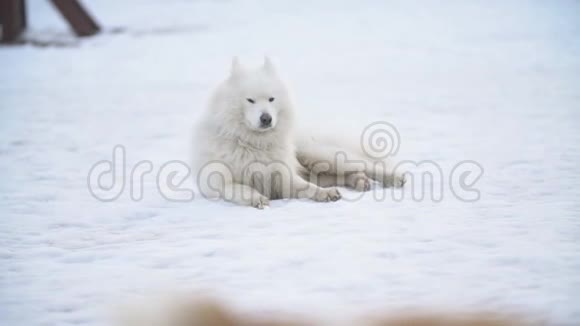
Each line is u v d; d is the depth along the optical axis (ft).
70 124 75.72
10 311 28.17
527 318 24.72
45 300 29.25
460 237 35.01
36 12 186.39
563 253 31.86
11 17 134.21
